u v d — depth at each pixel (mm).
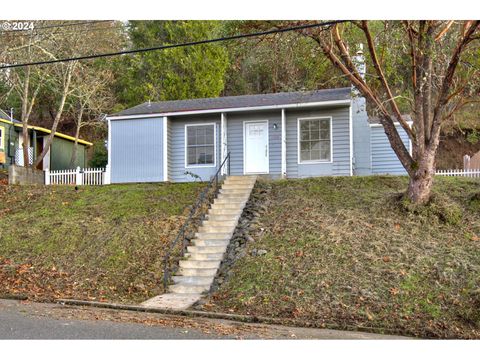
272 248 13422
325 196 16422
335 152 20297
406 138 22859
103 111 35656
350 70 14797
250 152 21250
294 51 15164
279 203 16281
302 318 10430
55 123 27969
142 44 37375
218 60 35406
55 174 22969
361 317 10320
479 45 13227
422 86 13719
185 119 21969
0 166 29422
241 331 8930
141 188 19422
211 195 17672
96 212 17266
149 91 35250
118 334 8156
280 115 21047
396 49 14062
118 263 13859
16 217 17547
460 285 11039
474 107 32844
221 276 12797
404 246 12742
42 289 12727
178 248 14242
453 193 15703
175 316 10391
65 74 28188
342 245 13016
